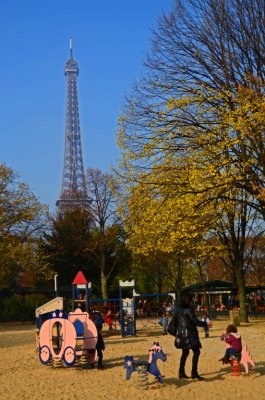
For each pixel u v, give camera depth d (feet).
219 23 82.64
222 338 45.32
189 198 77.61
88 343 52.90
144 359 57.82
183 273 194.29
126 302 96.02
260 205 79.25
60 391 40.19
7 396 38.75
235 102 75.72
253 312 154.81
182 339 42.60
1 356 66.13
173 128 78.48
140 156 80.38
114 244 178.50
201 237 99.35
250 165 74.33
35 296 193.77
